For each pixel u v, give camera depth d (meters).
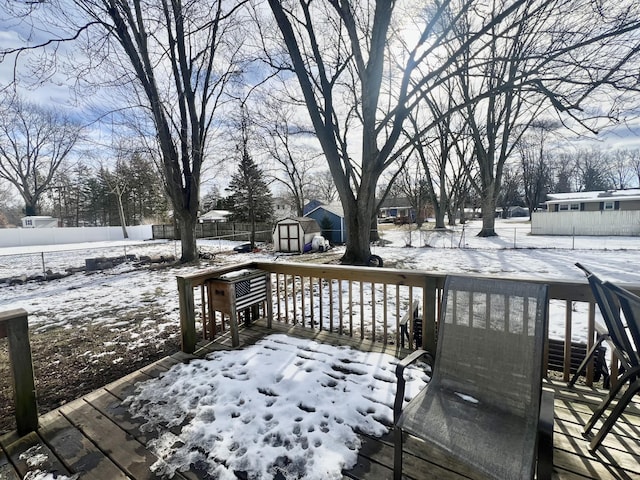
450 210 27.50
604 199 20.36
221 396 2.31
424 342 2.74
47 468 1.67
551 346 2.67
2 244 20.34
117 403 2.28
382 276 2.98
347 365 2.69
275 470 1.61
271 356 2.93
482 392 1.57
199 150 11.88
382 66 6.89
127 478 1.59
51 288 7.96
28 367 1.97
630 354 1.50
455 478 1.51
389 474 1.56
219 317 4.85
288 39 6.84
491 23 5.61
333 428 1.91
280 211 38.22
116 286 7.98
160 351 3.81
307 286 7.14
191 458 1.71
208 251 15.70
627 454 1.59
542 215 19.05
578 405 2.02
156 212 34.34
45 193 31.30
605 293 1.55
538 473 1.14
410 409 1.51
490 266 9.27
